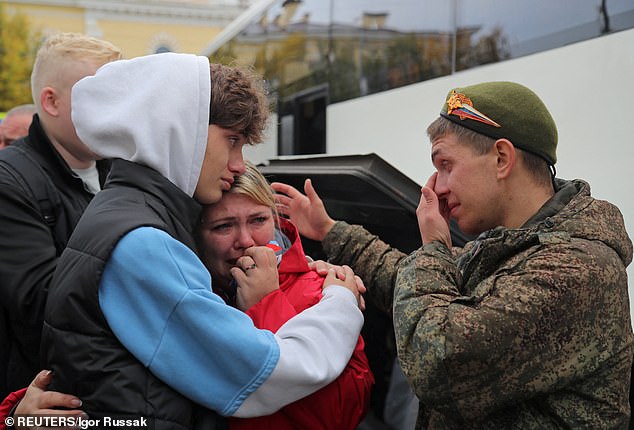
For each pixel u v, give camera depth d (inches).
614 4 118.8
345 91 213.8
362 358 71.6
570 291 59.4
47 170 87.7
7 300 78.5
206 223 71.5
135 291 58.9
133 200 62.2
